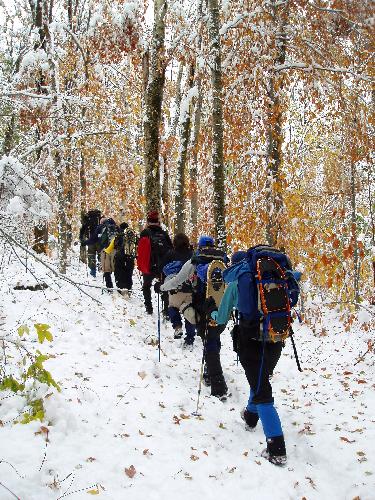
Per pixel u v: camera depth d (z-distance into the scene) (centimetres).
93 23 1099
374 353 750
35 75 884
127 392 499
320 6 931
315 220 1234
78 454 361
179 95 1530
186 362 668
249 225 1023
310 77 972
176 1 1120
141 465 368
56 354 564
